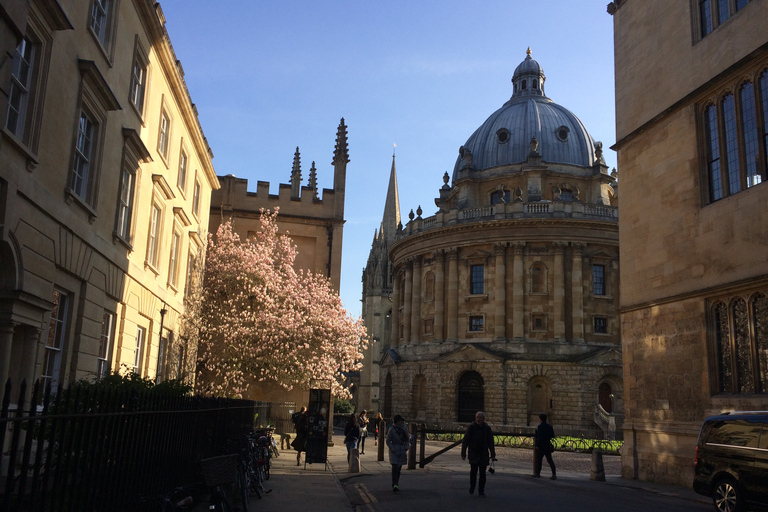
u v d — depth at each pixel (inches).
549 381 2273.6
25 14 460.4
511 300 2378.2
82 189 660.1
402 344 2687.0
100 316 717.9
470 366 2336.4
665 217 913.5
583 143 2795.3
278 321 1398.9
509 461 1226.0
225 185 1731.1
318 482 756.6
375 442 1710.1
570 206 2423.7
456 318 2465.6
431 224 2642.7
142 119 844.0
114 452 322.7
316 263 1750.7
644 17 1002.1
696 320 834.2
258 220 1745.8
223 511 406.6
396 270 2886.3
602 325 2386.8
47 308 571.2
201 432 505.0
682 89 901.8
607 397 2310.5
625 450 938.1
